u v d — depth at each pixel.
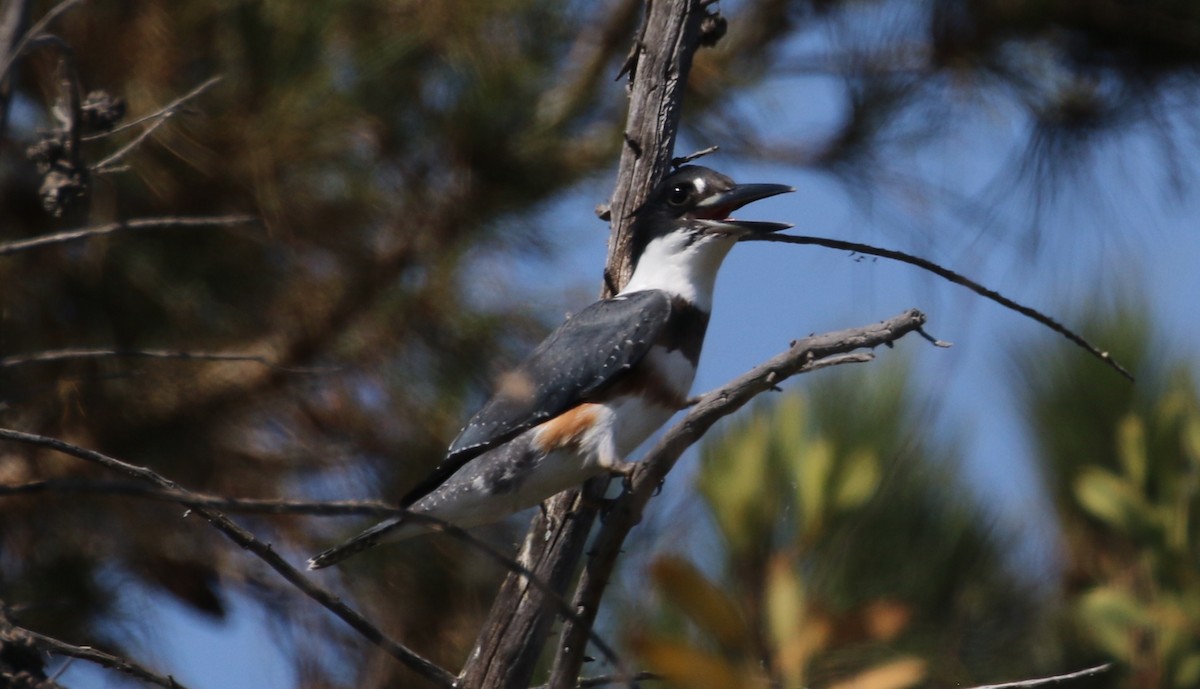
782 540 3.40
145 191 7.84
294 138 7.89
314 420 8.44
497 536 8.66
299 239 8.28
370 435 8.52
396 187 8.45
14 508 7.96
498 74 8.27
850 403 4.77
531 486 7.06
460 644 8.30
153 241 7.93
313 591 4.74
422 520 3.47
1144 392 5.88
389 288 8.45
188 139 7.64
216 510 4.62
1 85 3.96
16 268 7.73
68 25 7.64
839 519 3.39
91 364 7.89
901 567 4.70
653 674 3.48
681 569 3.01
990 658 5.16
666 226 7.66
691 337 7.48
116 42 7.67
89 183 4.36
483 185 8.41
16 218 7.62
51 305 7.91
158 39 7.74
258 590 8.46
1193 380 5.84
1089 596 5.16
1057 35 9.66
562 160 8.56
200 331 8.23
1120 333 6.05
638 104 6.89
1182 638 4.99
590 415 7.11
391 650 4.86
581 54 8.91
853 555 4.45
